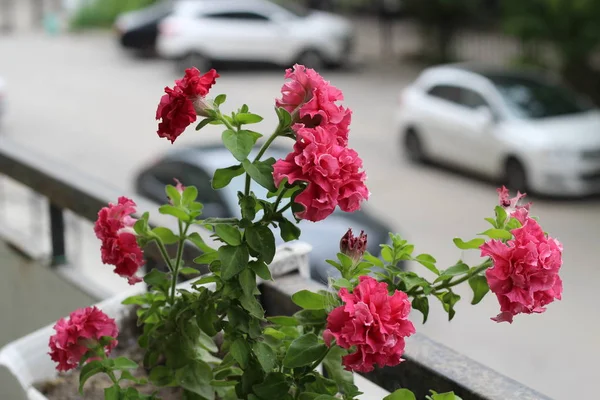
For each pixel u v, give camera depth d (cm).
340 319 154
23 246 349
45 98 2073
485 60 2275
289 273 246
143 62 2548
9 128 1778
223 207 856
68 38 2992
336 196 156
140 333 253
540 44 1819
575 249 1098
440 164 1514
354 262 171
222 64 2411
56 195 316
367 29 2781
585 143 1284
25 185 336
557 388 745
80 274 328
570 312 893
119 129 1764
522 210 170
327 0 2811
